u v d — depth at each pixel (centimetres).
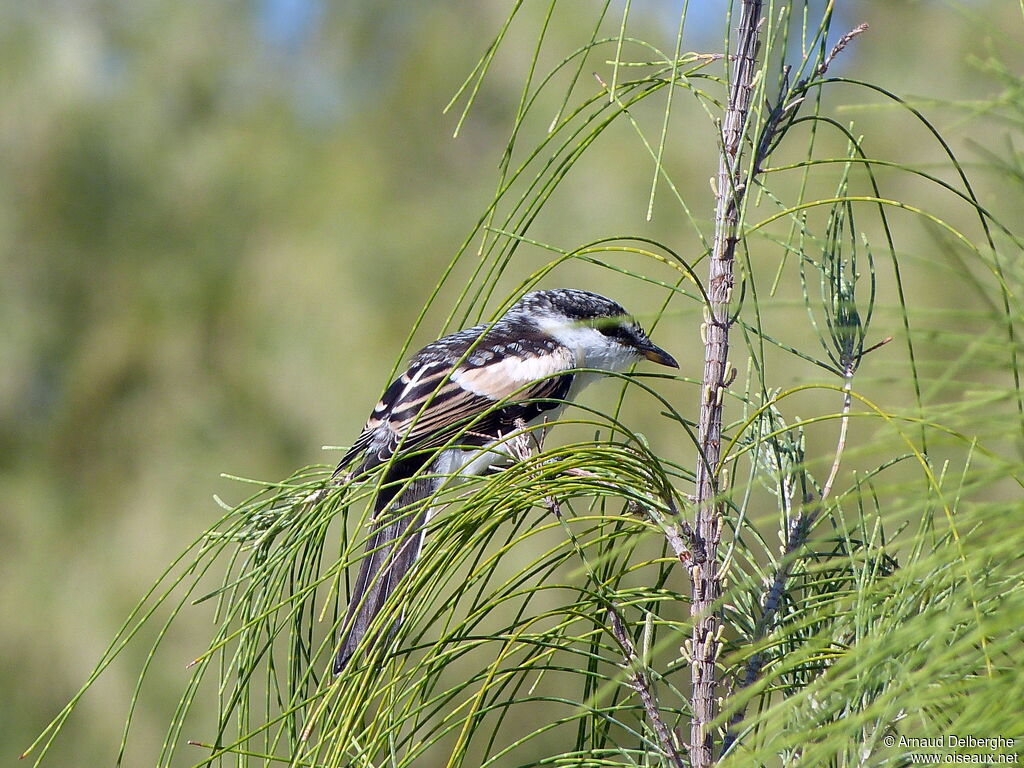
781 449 468
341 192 1642
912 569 288
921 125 1313
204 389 1578
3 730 1366
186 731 1316
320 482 516
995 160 307
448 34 1728
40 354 1602
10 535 1495
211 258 1638
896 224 1288
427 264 1538
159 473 1516
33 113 1631
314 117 1789
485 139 1697
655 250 1392
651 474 431
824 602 426
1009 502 272
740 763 297
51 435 1580
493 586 1162
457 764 391
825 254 471
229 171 1677
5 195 1620
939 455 489
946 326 991
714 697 423
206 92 1756
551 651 414
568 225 1445
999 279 296
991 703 275
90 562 1459
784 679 424
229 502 1477
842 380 454
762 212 1305
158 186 1670
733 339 1145
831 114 1364
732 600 449
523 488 411
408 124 1708
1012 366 284
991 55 309
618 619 429
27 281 1617
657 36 1494
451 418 771
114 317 1623
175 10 1758
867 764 346
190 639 1357
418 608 399
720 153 434
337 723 388
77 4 1730
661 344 1320
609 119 403
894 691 290
